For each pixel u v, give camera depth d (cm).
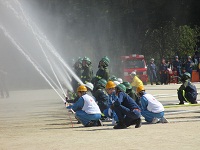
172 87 4222
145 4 6016
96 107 1677
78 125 1752
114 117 1686
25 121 1992
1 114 2378
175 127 1512
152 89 3981
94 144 1212
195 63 5331
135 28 6278
